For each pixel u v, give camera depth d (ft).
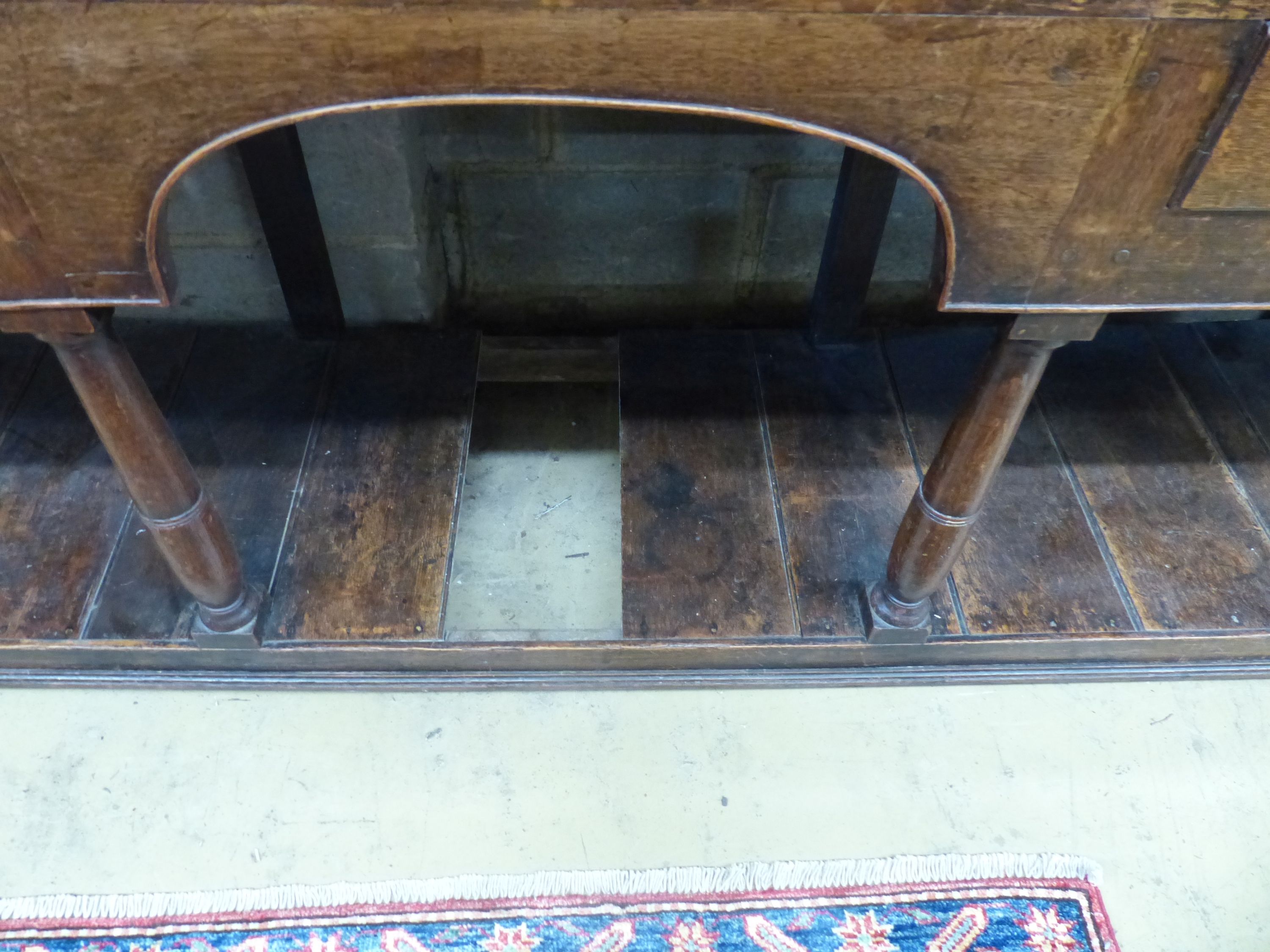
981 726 4.13
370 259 4.98
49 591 4.06
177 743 3.94
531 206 5.17
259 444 4.64
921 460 4.73
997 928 3.51
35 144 2.22
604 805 3.83
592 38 2.13
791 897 3.59
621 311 5.76
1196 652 4.21
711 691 4.19
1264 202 2.42
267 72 2.16
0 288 2.51
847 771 3.97
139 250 2.45
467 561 4.75
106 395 2.87
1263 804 3.92
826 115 2.30
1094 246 2.56
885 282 5.67
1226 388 5.23
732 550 4.30
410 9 2.06
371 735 4.00
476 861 3.67
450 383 4.96
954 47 2.15
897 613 3.94
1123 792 3.94
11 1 1.98
